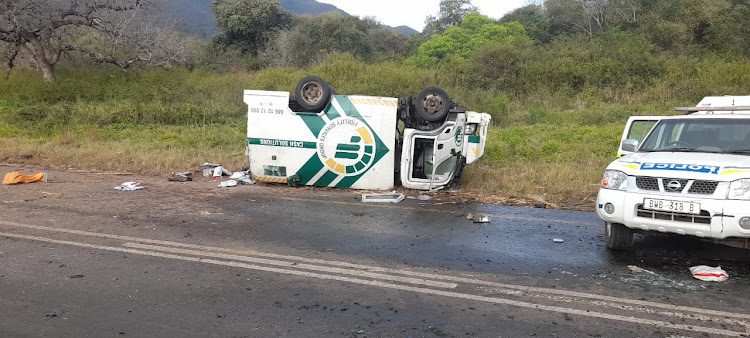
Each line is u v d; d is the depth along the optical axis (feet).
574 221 26.37
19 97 85.87
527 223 25.86
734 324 14.20
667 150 22.29
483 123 34.19
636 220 19.17
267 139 34.30
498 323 14.17
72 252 19.76
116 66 100.53
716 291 16.72
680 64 89.04
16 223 23.73
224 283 16.90
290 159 34.17
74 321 13.97
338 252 20.48
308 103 33.37
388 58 130.21
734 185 17.74
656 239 23.06
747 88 79.41
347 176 33.86
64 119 66.85
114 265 18.43
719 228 17.65
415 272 18.26
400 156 34.76
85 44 107.86
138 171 40.09
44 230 22.67
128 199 29.66
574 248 21.61
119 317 14.26
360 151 33.50
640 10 130.21
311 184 34.53
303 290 16.42
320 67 95.61
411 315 14.64
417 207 29.37
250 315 14.51
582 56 96.37
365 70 93.09
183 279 17.21
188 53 108.47
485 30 123.24
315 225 24.76
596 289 16.81
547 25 147.33
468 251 20.93
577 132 59.21
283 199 30.73
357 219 26.20
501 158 44.47
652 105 77.41
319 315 14.56
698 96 80.02
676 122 23.59
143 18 101.50
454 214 27.76
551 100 82.69
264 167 34.63
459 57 113.29
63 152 45.65
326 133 33.68
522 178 36.09
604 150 47.96
